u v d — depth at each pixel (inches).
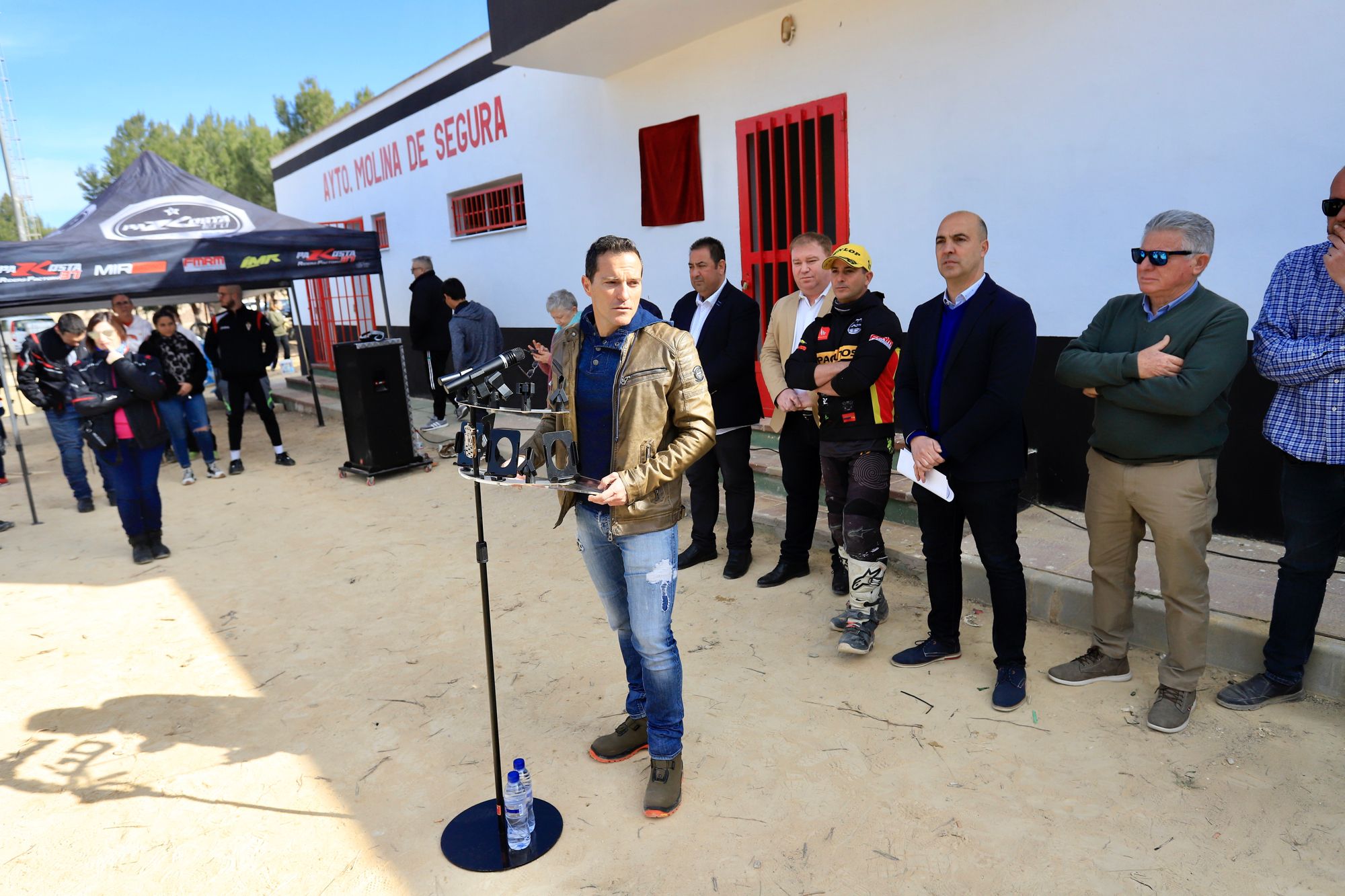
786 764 111.2
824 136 221.0
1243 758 104.9
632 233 285.6
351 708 134.3
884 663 136.0
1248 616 124.4
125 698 142.5
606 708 129.4
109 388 205.0
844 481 144.8
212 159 1489.9
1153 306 109.0
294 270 285.9
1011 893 86.7
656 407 96.1
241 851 100.9
